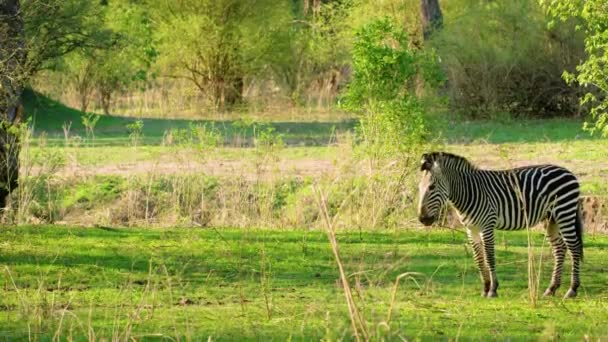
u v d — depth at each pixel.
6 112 60.50
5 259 50.31
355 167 67.19
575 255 44.75
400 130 66.06
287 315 39.03
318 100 134.12
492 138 97.06
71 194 70.88
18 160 61.81
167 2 136.38
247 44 134.75
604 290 45.84
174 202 68.31
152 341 35.19
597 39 53.47
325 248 53.81
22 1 81.56
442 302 42.47
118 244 55.09
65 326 37.19
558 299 43.94
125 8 135.50
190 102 135.88
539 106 117.25
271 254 52.31
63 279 46.06
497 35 118.56
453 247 54.78
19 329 36.94
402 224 62.94
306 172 76.12
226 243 55.47
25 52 63.56
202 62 136.25
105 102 130.12
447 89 118.31
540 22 116.94
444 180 43.78
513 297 44.00
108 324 37.47
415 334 36.25
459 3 138.88
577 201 45.06
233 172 72.12
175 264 49.62
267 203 66.62
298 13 170.50
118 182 72.50
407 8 136.88
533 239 58.28
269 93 143.00
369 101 67.69
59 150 79.19
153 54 131.75
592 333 37.25
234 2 134.50
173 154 79.50
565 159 82.75
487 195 44.44
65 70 120.81
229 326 37.50
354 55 68.56
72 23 90.50
